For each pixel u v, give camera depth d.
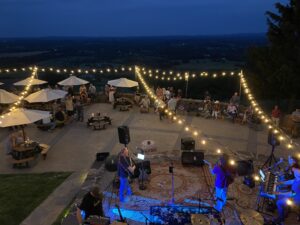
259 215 7.29
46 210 8.97
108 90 22.38
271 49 22.09
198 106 19.81
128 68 22.48
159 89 20.16
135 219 8.00
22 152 12.23
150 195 9.18
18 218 8.61
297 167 8.33
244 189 9.43
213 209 7.94
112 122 17.78
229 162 8.16
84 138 15.33
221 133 15.80
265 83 22.83
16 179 11.18
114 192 9.35
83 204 6.88
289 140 14.87
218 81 39.53
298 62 20.95
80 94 21.75
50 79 42.34
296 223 7.72
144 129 16.48
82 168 12.05
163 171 10.73
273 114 16.12
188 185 9.75
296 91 20.50
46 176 11.38
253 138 15.08
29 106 20.14
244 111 18.53
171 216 7.71
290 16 21.70
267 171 9.52
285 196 7.57
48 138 15.38
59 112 16.83
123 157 8.72
